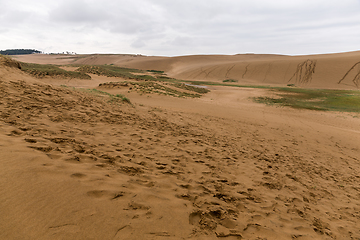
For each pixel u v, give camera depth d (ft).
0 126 12.77
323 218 12.43
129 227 6.55
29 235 5.25
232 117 57.82
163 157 16.58
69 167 9.61
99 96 39.22
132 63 547.49
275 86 225.76
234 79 295.07
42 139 12.64
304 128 53.01
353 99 119.55
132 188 9.46
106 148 14.90
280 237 8.84
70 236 5.53
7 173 7.48
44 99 23.70
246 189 13.84
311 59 306.14
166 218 7.70
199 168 16.01
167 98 88.74
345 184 20.90
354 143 43.55
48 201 6.65
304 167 23.52
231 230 8.37
